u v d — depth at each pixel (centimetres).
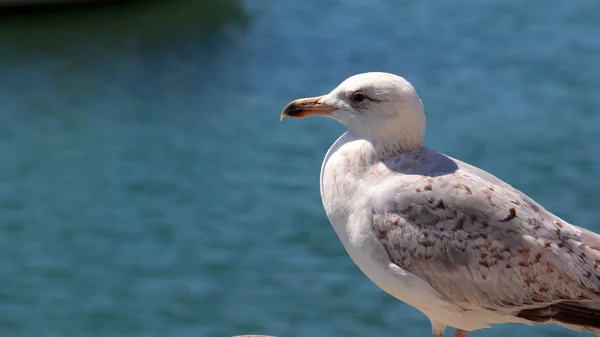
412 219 804
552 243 789
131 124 3788
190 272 2481
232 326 2189
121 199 3039
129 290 2395
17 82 4297
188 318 2244
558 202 2911
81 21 5041
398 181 816
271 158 3350
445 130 3600
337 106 860
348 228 828
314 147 3441
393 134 840
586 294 786
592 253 795
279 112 3841
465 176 815
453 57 4553
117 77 4350
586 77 4206
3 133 3694
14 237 2753
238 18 5128
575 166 3186
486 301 801
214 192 3066
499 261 789
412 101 838
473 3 5450
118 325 2225
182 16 5141
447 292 805
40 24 4981
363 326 2166
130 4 5188
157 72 4403
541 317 800
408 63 4462
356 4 5431
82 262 2561
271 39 4819
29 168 3328
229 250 2614
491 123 3656
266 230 2742
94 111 3947
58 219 2870
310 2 5459
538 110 3803
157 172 3281
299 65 4438
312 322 2188
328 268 2466
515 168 3206
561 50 4625
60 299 2356
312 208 2888
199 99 4056
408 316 2191
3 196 3072
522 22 5109
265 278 2430
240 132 3644
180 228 2788
